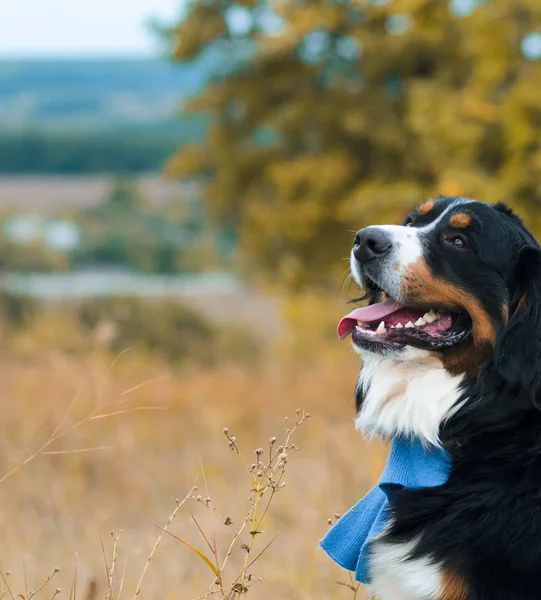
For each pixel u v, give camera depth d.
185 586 5.32
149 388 12.00
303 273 22.50
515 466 3.96
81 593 5.26
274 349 20.25
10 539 6.43
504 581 3.83
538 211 17.38
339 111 21.55
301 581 5.36
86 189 108.62
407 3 20.31
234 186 23.67
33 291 22.12
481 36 18.05
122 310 18.75
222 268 63.91
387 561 4.07
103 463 8.77
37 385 11.25
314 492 7.24
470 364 4.24
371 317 4.47
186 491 8.19
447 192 17.02
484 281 4.30
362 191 19.89
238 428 10.30
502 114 17.45
